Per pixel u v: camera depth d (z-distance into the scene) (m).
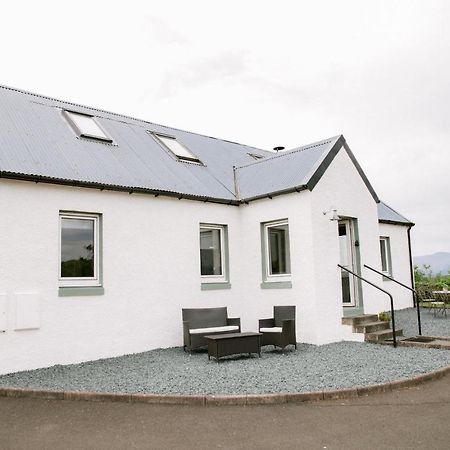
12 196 8.85
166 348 10.95
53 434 5.19
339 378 7.21
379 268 13.27
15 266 8.74
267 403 6.27
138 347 10.45
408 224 18.69
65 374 8.22
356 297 12.53
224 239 12.80
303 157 12.95
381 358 8.80
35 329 8.87
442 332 11.68
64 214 9.75
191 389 6.78
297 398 6.32
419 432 4.96
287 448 4.61
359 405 6.08
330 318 11.22
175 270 11.39
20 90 13.27
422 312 16.36
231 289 12.60
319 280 11.16
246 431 5.16
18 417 5.86
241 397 6.28
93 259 10.14
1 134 10.04
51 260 9.24
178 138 15.70
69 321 9.36
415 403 6.11
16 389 7.01
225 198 12.53
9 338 8.52
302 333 11.22
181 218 11.70
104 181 10.20
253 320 12.51
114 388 6.97
